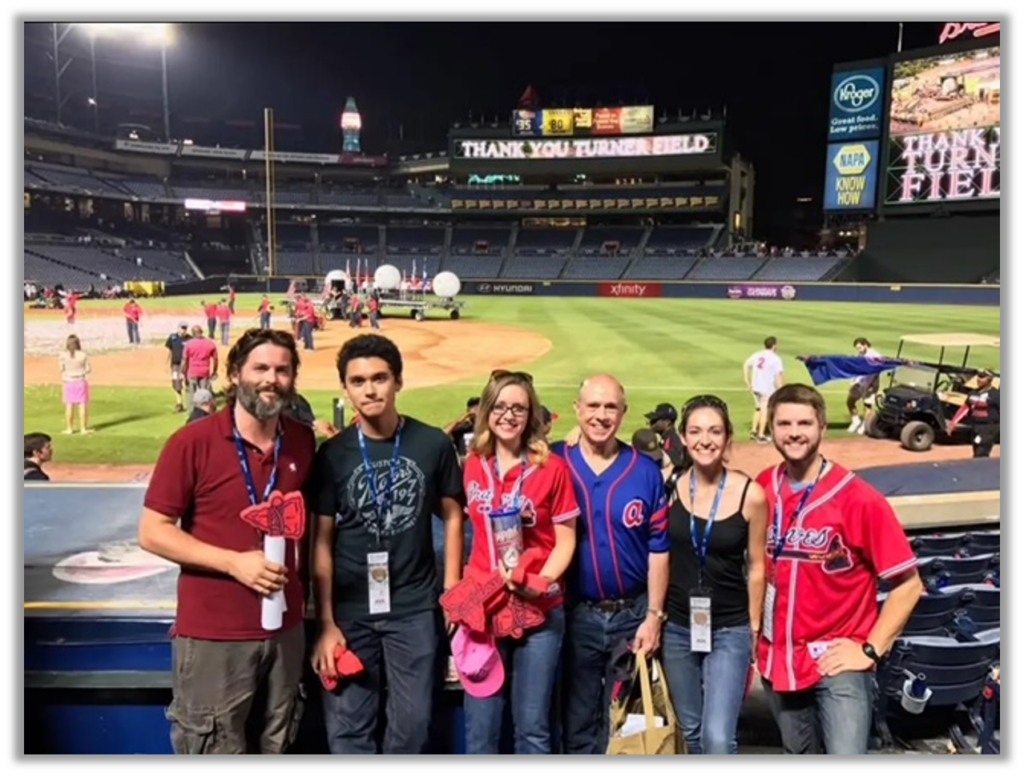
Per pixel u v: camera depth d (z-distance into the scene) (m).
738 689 3.60
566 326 30.59
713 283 51.16
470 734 3.48
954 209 51.06
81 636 3.64
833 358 13.09
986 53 48.06
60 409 14.30
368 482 3.38
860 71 53.16
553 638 3.50
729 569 3.65
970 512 6.33
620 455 3.73
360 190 78.69
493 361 20.77
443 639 3.78
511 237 72.50
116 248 61.41
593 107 70.88
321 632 3.41
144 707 3.65
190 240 71.75
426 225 74.31
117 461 10.83
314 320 25.62
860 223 62.53
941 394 12.70
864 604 3.51
